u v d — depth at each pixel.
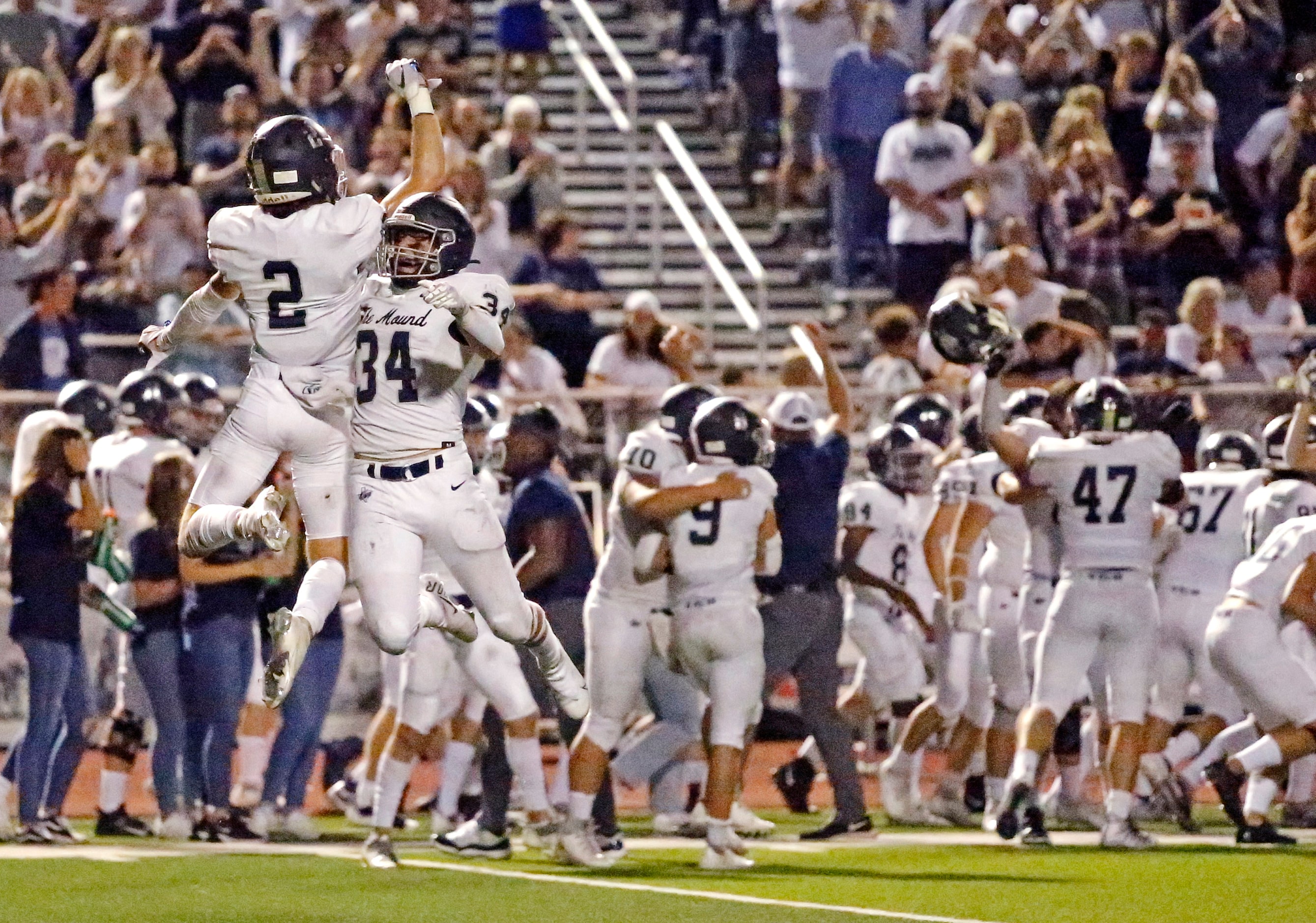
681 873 31.19
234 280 24.14
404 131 54.00
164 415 38.12
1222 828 38.22
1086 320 45.19
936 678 38.97
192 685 35.62
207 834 35.53
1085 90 58.25
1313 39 62.41
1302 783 38.28
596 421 47.28
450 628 26.53
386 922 25.89
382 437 24.66
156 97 57.22
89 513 34.97
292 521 35.50
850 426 36.69
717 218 56.94
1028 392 37.56
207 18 58.69
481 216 52.00
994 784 38.03
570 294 51.50
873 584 38.91
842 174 57.34
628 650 32.53
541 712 36.47
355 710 45.22
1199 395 47.09
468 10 61.00
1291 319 54.88
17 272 50.75
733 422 32.19
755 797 43.62
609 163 63.31
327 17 56.94
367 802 37.25
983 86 60.12
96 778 46.75
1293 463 36.19
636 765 37.12
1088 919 26.14
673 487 31.91
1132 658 34.16
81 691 35.19
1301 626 38.97
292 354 24.25
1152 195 58.19
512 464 34.00
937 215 54.62
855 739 44.72
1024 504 36.50
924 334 52.47
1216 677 38.53
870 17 57.41
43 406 44.69
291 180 23.72
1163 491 34.19
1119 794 34.19
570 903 27.59
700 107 66.44
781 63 60.88
